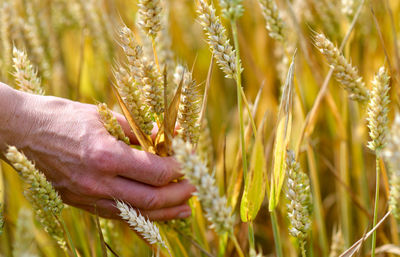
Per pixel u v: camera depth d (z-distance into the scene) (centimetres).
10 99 98
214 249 118
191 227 109
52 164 99
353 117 120
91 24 131
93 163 97
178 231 104
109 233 110
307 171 120
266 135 125
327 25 124
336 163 124
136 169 97
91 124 98
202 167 85
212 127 137
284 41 107
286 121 95
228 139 127
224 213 86
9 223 115
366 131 117
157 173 97
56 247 115
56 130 98
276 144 96
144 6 96
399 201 90
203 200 85
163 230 103
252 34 146
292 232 95
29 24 127
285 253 116
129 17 132
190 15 157
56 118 98
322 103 127
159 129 98
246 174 96
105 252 95
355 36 122
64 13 148
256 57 140
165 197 99
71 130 98
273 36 107
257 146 95
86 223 111
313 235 118
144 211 100
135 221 93
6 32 119
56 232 98
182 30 158
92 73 136
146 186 99
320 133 131
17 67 103
